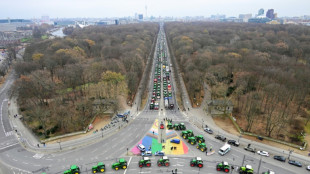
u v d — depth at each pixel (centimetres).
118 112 14562
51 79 18775
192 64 19062
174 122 13275
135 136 11825
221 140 11419
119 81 16950
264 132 12075
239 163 9694
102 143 11275
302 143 11038
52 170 9375
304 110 14225
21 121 13688
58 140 11625
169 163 9681
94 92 17000
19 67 19462
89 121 13550
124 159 9888
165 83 19675
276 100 14900
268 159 9956
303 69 17100
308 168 9200
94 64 19038
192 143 11025
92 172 9181
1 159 10112
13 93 16650
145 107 15425
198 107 15350
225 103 14038
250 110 13162
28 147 11044
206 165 9581
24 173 9206
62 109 13888
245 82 15875
